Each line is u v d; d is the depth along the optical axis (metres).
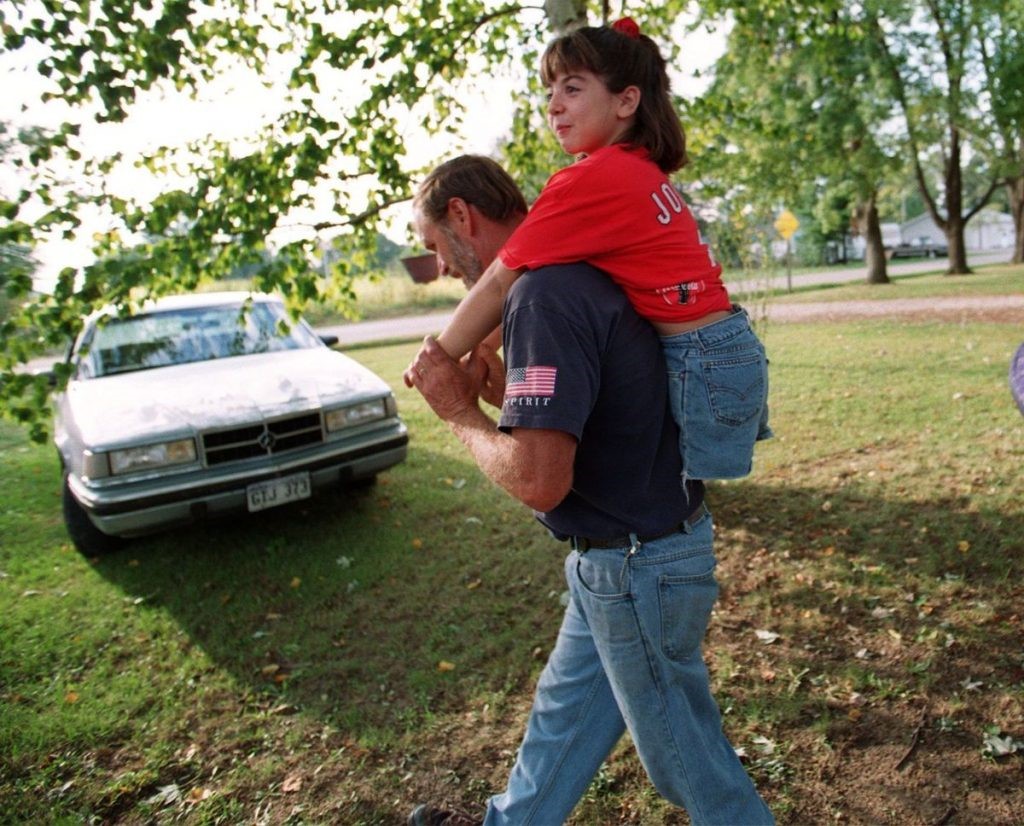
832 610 3.50
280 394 4.68
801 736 2.68
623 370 1.49
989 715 2.68
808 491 4.98
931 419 6.35
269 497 4.40
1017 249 30.70
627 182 1.45
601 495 1.57
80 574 4.62
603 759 1.90
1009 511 4.27
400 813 2.51
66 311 3.40
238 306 5.81
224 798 2.62
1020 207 30.28
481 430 1.58
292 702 3.16
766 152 14.68
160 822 2.53
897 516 4.43
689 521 1.62
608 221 1.44
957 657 3.03
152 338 5.38
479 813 2.48
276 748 2.88
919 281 23.80
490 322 1.60
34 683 3.44
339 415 4.69
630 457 1.55
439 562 4.45
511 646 3.47
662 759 1.70
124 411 4.43
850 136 20.55
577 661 1.87
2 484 6.75
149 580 4.45
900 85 20.47
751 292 7.15
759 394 1.57
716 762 1.71
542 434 1.41
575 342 1.42
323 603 4.04
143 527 4.14
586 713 1.87
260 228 3.70
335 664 3.42
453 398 1.63
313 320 24.03
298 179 3.80
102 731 3.02
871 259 25.39
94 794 2.68
